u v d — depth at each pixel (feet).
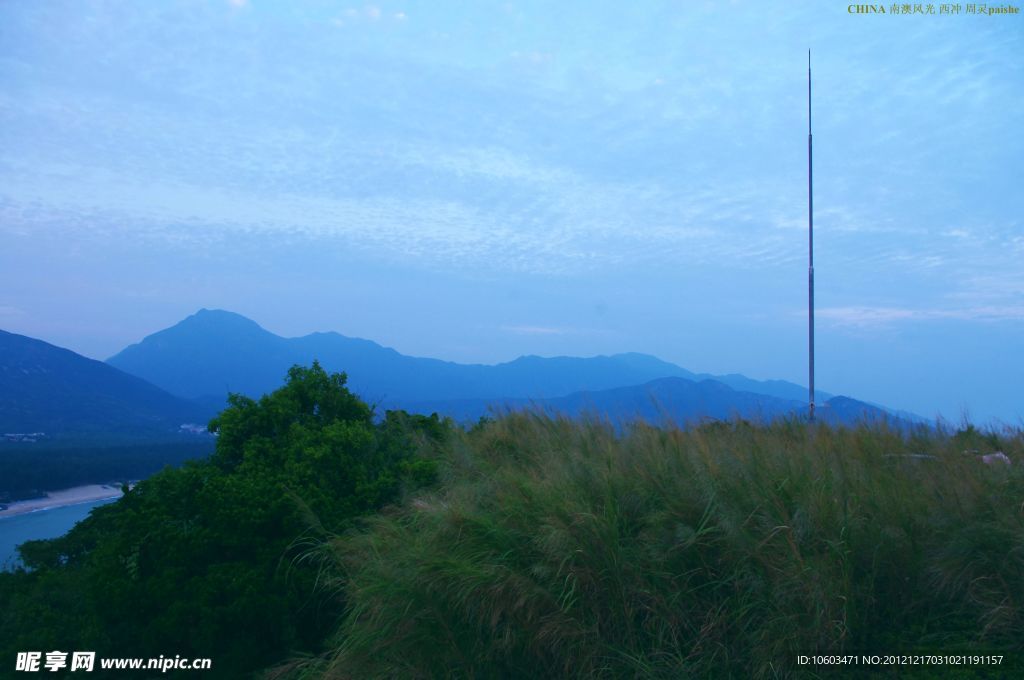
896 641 16.05
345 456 25.07
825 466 20.01
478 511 18.63
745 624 16.15
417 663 16.06
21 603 21.17
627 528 18.33
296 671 17.74
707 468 19.13
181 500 21.88
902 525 17.72
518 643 15.97
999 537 16.88
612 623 16.33
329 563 20.15
